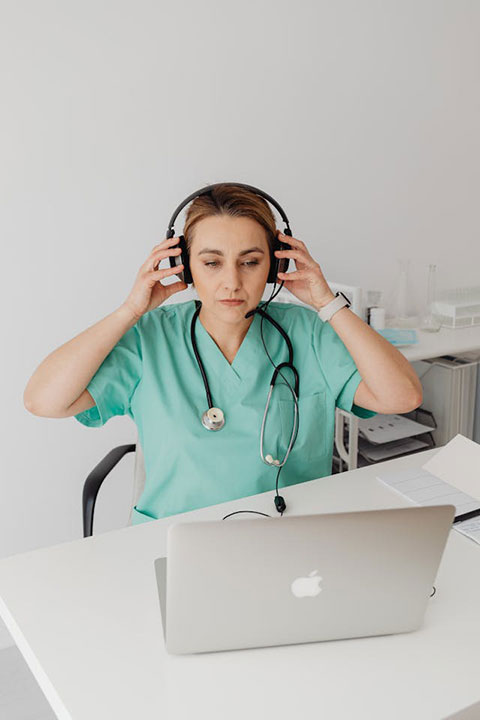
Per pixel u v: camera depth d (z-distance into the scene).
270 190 2.48
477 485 1.41
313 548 0.90
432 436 2.76
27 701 1.80
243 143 2.39
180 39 2.20
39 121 2.04
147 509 1.48
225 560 0.88
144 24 2.14
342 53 2.52
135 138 2.19
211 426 1.42
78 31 2.05
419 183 2.84
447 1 2.73
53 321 2.19
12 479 2.23
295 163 2.51
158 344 1.48
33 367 2.19
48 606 1.07
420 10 2.67
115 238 2.23
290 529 0.88
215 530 0.86
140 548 1.22
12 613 1.05
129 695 0.90
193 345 1.47
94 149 2.14
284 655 0.97
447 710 0.88
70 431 2.27
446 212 2.96
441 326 2.71
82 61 2.07
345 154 2.62
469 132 2.93
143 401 1.46
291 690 0.91
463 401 2.71
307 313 1.59
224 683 0.92
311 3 2.41
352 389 1.51
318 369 1.54
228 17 2.27
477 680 0.93
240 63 2.32
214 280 1.37
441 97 2.81
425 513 0.90
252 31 2.32
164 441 1.42
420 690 0.91
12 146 2.03
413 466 1.53
